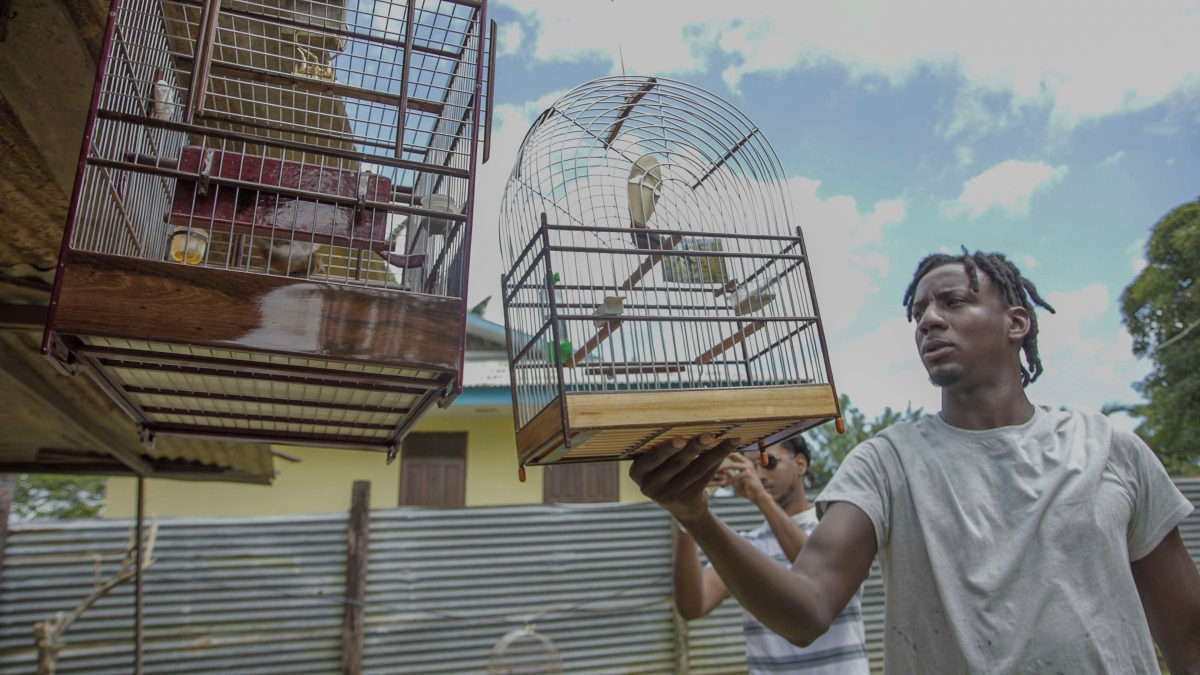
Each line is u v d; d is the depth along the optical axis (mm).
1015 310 1869
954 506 1696
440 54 2248
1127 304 11820
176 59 2453
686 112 2109
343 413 2301
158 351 1720
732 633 7031
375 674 6332
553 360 1693
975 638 1570
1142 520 1690
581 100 2004
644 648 6902
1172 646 1686
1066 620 1528
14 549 5926
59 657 5816
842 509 1794
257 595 6238
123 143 2129
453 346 1835
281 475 9555
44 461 4320
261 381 1953
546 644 6383
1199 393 10719
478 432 10219
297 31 2379
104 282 1600
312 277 1851
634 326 1792
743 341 1879
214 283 1684
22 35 2070
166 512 9109
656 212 1977
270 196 1924
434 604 6594
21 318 2363
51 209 2660
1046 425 1773
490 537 6840
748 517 7180
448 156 2102
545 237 1711
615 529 7094
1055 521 1619
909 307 2027
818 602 1651
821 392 1771
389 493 9789
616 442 1711
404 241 2369
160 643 5992
